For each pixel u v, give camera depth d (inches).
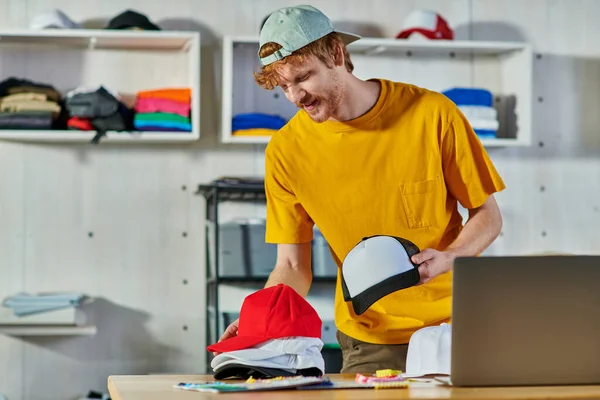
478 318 72.2
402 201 102.7
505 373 72.6
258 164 204.4
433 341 85.7
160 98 189.9
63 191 198.1
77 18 198.8
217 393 71.3
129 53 199.9
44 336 196.5
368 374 89.2
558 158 217.6
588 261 73.1
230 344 80.6
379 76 209.8
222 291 201.6
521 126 205.9
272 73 95.5
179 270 201.9
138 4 201.2
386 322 102.8
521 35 216.7
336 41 98.1
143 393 72.0
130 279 200.2
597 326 73.3
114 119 185.9
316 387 74.0
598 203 218.7
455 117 101.8
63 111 190.1
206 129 202.2
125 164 200.2
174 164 201.8
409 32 202.1
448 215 105.2
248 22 204.7
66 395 197.2
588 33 219.6
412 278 83.2
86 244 198.8
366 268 82.9
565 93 218.5
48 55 196.9
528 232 215.9
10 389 194.9
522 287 72.5
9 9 196.2
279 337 80.1
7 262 195.8
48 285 197.5
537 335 72.7
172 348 201.3
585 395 65.9
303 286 107.1
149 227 201.2
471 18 214.1
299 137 105.2
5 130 183.8
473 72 213.3
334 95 97.7
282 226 107.4
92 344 198.4
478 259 72.0
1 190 195.9
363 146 102.6
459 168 102.4
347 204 103.6
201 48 202.5
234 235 188.5
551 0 218.1
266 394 69.9
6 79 191.0
